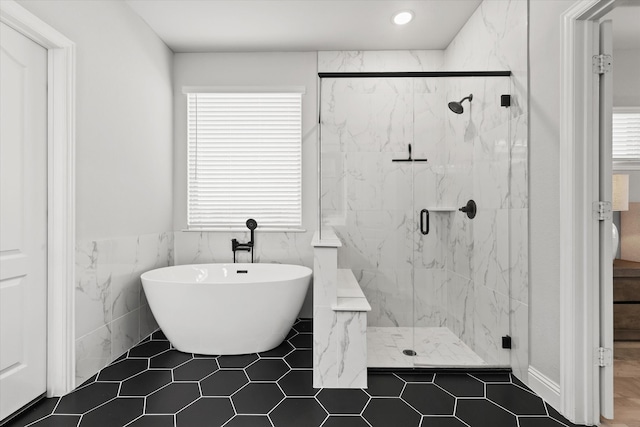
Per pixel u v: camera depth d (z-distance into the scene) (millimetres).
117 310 2588
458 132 2424
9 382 1787
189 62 3582
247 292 2564
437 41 3361
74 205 2088
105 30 2451
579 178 1805
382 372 2385
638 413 1899
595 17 1763
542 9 2021
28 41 1890
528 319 2174
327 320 2180
